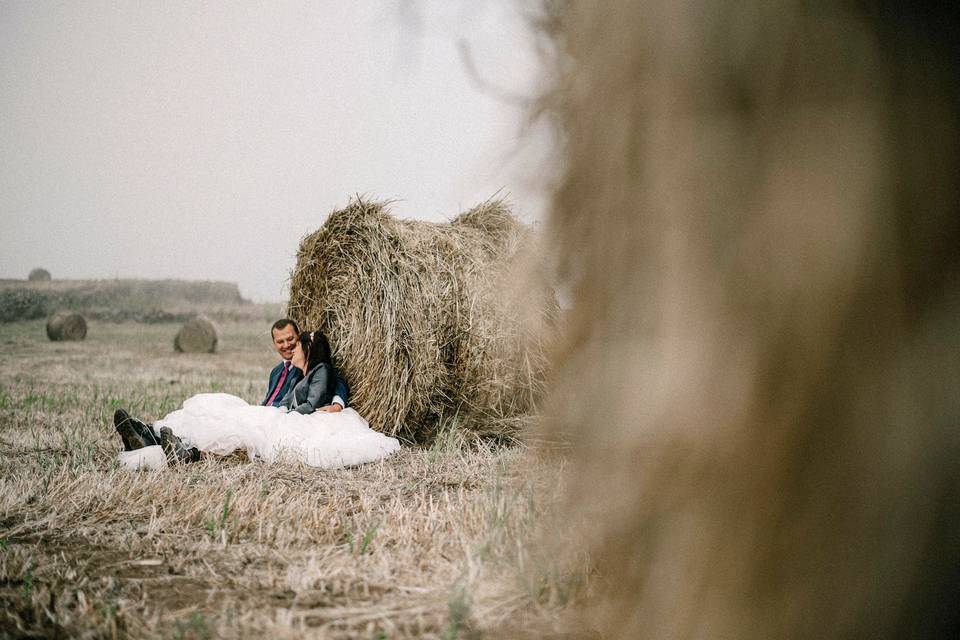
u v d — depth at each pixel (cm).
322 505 405
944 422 42
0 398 816
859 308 43
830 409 44
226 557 308
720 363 46
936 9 46
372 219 644
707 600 49
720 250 46
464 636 204
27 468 474
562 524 76
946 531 43
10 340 2172
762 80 46
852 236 42
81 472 464
